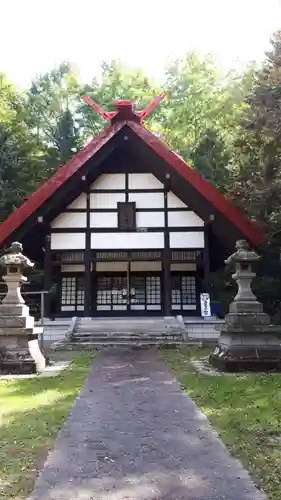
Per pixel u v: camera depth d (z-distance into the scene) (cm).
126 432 593
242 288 1135
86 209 2152
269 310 2092
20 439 564
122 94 3925
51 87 4334
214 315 2114
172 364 1200
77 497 403
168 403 750
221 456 503
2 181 2748
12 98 3716
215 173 2739
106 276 2280
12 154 2862
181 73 3694
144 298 2264
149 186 2172
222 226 2066
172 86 3706
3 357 1073
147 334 1742
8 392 845
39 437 572
